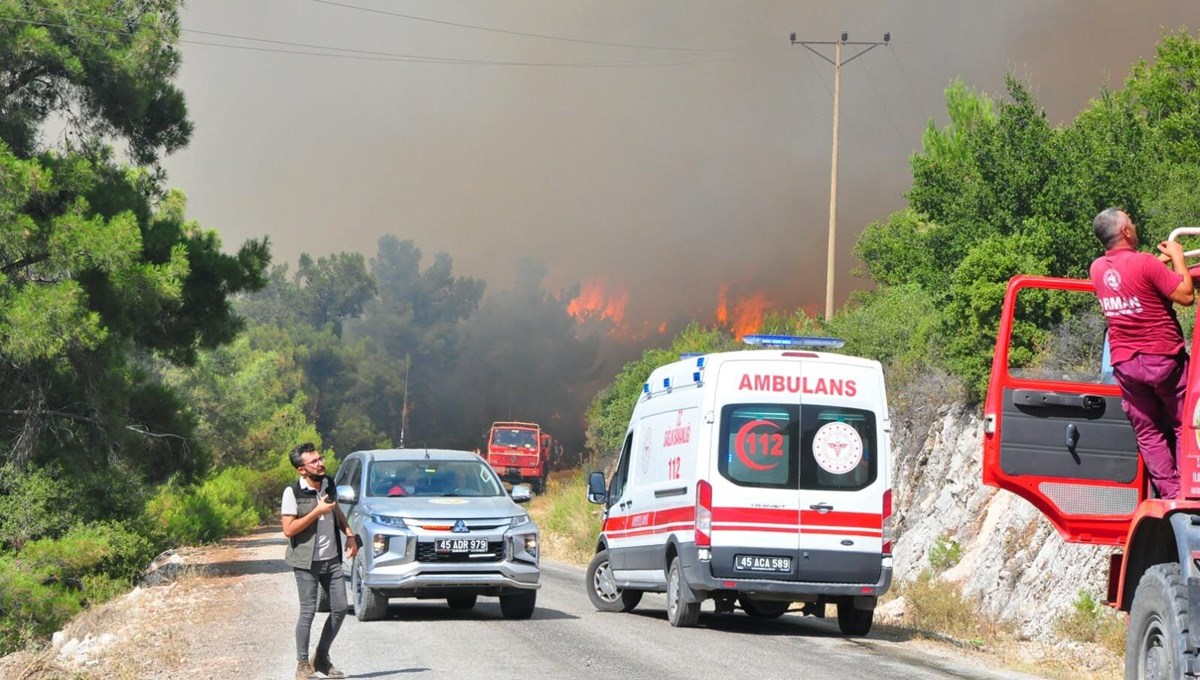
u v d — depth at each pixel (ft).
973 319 123.24
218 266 165.37
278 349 560.61
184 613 97.25
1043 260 123.13
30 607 124.47
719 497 80.28
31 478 144.36
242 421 315.17
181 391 289.94
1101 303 47.34
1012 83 138.92
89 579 138.00
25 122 158.61
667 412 89.71
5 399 158.92
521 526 88.48
